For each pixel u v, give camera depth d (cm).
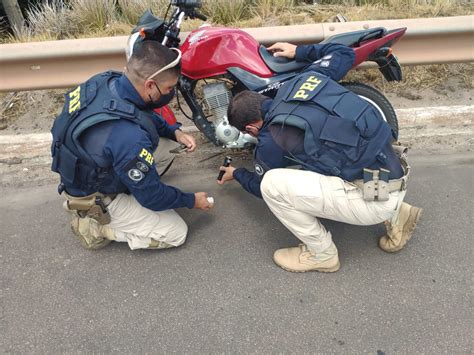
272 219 255
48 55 291
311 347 193
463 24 294
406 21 296
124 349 197
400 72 258
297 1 454
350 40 240
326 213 199
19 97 346
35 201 276
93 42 292
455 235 237
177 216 238
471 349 188
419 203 257
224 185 279
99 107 185
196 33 242
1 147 308
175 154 280
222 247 241
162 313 211
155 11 405
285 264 223
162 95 196
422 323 199
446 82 341
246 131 205
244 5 410
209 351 195
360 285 216
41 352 198
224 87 249
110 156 188
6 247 248
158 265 233
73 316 212
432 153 291
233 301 214
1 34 569
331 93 186
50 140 309
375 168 188
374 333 197
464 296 209
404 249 232
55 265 237
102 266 235
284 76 244
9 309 216
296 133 185
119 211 220
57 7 459
